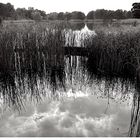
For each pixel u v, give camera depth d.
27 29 4.42
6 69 3.58
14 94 2.75
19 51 3.83
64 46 4.14
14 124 1.88
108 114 2.12
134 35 3.86
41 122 1.92
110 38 3.90
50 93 2.80
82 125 1.87
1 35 3.75
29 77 3.66
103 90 2.93
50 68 3.94
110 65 3.68
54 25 4.71
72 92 2.86
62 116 2.06
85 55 4.39
